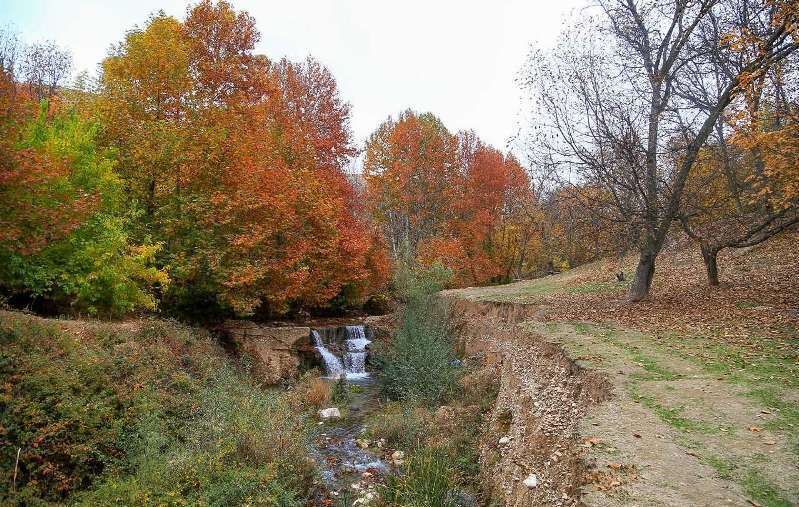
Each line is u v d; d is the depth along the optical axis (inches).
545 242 1619.1
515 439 394.0
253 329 745.0
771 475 235.9
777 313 539.5
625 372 388.2
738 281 733.9
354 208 1294.3
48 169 442.0
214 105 832.9
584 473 247.1
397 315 921.5
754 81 490.3
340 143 1182.3
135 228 634.8
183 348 526.6
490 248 1676.9
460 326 917.2
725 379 360.5
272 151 873.5
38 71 1273.4
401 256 1290.6
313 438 480.4
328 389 654.5
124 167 664.4
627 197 666.2
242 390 480.4
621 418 305.6
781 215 598.9
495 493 356.2
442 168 1600.6
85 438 340.2
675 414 307.9
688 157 625.6
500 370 631.8
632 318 612.4
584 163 621.0
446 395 607.8
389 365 687.1
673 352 440.1
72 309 537.3
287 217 757.9
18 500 287.3
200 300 719.7
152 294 593.9
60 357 390.0
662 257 1094.4
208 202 660.7
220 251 657.6
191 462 321.4
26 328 394.0
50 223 452.8
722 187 762.8
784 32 489.4
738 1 582.9
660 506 212.8
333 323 1019.3
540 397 418.9
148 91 734.5
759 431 279.3
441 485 375.2
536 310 780.6
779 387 337.4
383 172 1567.4
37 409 333.7
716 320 545.3
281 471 347.9
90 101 693.9
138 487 300.5
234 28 933.8
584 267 1325.0
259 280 749.3
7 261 456.1
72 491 315.3
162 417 393.4
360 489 396.2
